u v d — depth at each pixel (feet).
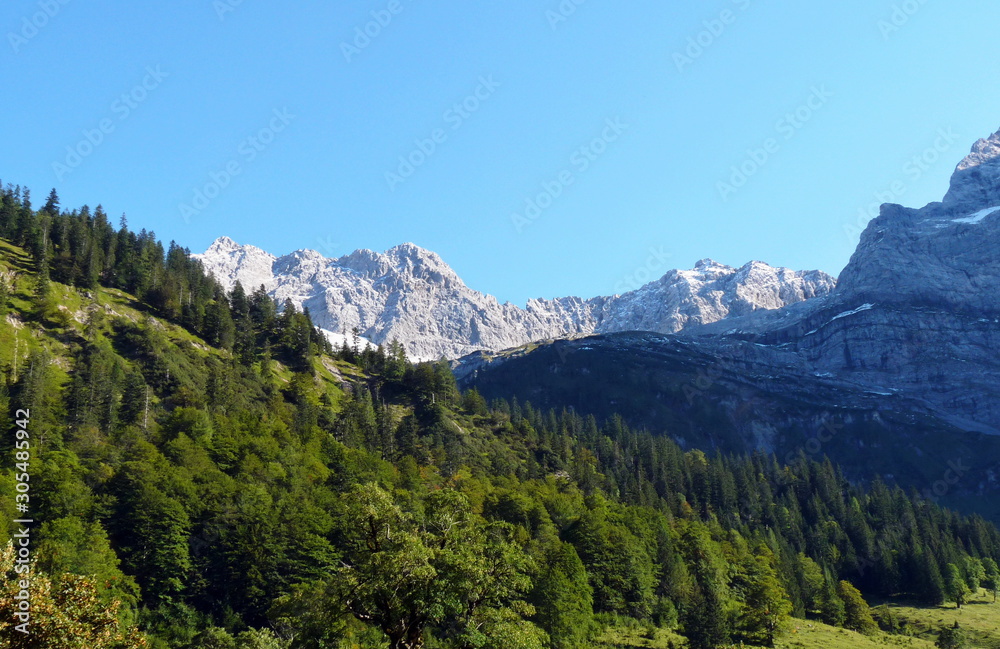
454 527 160.86
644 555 499.92
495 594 151.74
